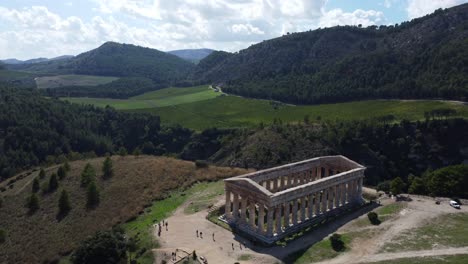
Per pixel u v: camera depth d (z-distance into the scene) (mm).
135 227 89875
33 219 95625
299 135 170375
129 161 128625
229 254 74312
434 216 92000
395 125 168625
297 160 155250
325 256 73938
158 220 91875
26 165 168875
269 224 79938
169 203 102688
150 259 73688
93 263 72375
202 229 85750
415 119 177250
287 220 84812
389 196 108000
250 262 71250
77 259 73812
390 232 83875
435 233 82875
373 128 168125
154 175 117438
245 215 86688
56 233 90250
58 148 186000
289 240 80500
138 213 97812
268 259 72125
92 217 95750
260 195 81062
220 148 198625
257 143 172500
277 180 103625
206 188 112812
